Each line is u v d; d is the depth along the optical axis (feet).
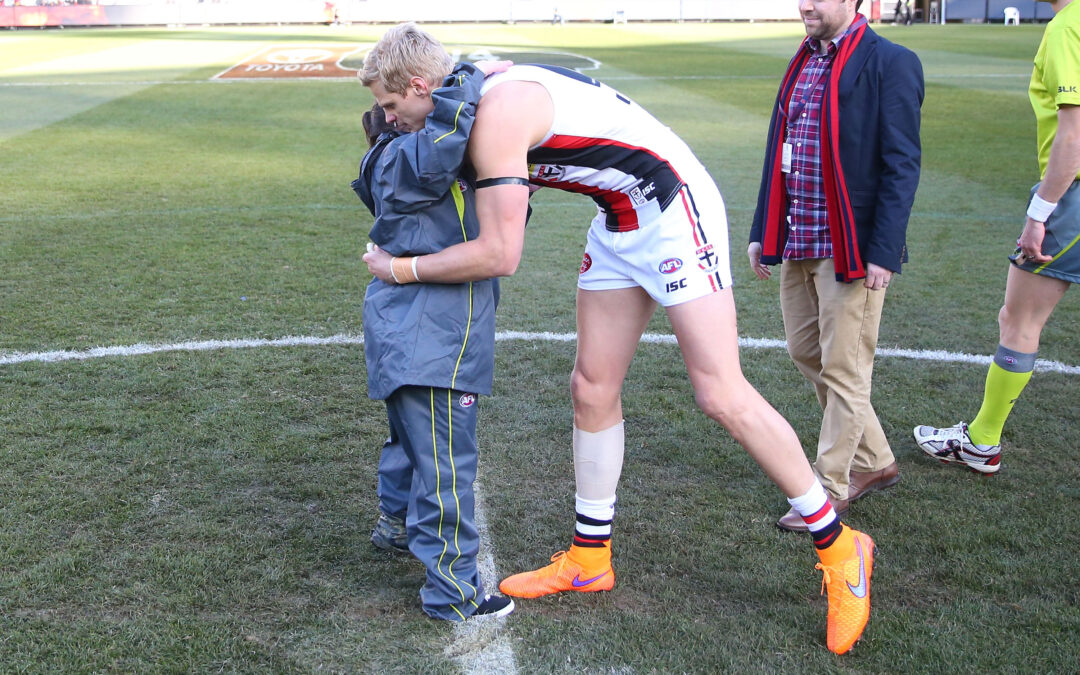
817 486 8.04
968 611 8.34
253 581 8.59
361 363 14.11
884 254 9.20
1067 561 9.14
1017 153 32.76
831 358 9.80
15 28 121.19
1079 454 11.50
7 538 9.14
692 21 133.69
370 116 8.43
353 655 7.60
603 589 8.63
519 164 7.11
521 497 10.39
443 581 7.99
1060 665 7.59
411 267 7.53
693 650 7.75
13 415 11.96
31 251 19.99
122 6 123.13
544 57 68.28
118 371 13.53
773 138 10.01
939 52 73.61
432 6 129.49
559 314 16.71
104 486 10.24
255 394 12.87
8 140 34.60
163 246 20.67
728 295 7.98
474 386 7.77
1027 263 10.30
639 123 7.62
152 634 7.77
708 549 9.36
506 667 7.50
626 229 7.89
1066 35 9.35
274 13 126.21
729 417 7.97
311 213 24.11
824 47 9.54
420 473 7.88
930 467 11.27
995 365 10.64
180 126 38.32
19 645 7.58
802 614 8.30
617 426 8.55
